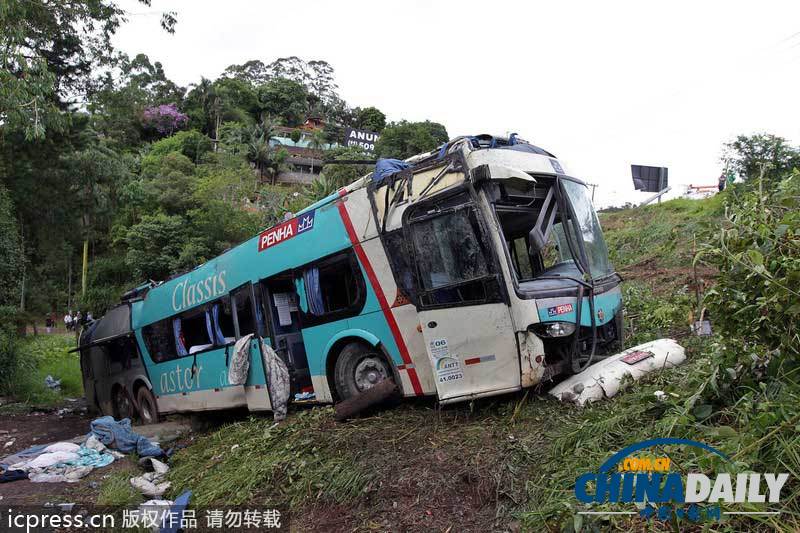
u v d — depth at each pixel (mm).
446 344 5625
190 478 6340
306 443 5832
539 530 3656
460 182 5688
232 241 41031
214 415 10047
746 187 4645
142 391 11422
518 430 5027
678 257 13875
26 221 21156
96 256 50625
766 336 3900
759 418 3369
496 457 4648
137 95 22328
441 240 5730
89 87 20391
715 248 4082
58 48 17656
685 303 6918
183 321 10203
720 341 4348
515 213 6293
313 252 7238
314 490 5023
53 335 31234
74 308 42969
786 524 2943
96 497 5938
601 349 6500
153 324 10945
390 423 5797
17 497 6035
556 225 6473
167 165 47594
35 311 29234
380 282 6367
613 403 5059
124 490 5898
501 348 5371
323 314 7121
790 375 3795
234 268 8688
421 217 5883
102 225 23812
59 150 19688
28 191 19719
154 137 74688
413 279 5883
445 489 4477
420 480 4645
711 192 24594
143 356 11305
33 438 10453
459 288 5578
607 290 6484
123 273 46750
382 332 6379
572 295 5730
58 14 15617
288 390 7770
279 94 92812
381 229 6320
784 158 17562
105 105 21641
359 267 6605
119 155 23719
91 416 13266
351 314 6730
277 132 78625
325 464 5305
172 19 15031
